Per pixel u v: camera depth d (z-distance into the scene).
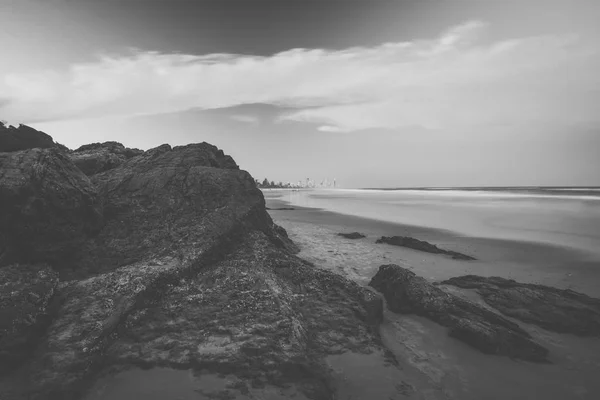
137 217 11.88
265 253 11.54
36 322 6.35
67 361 5.77
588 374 6.63
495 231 22.38
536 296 9.68
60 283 8.01
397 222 27.23
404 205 44.38
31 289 7.03
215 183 14.09
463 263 14.24
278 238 15.16
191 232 11.26
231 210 13.02
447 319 8.38
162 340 6.77
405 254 15.68
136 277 8.25
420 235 21.06
